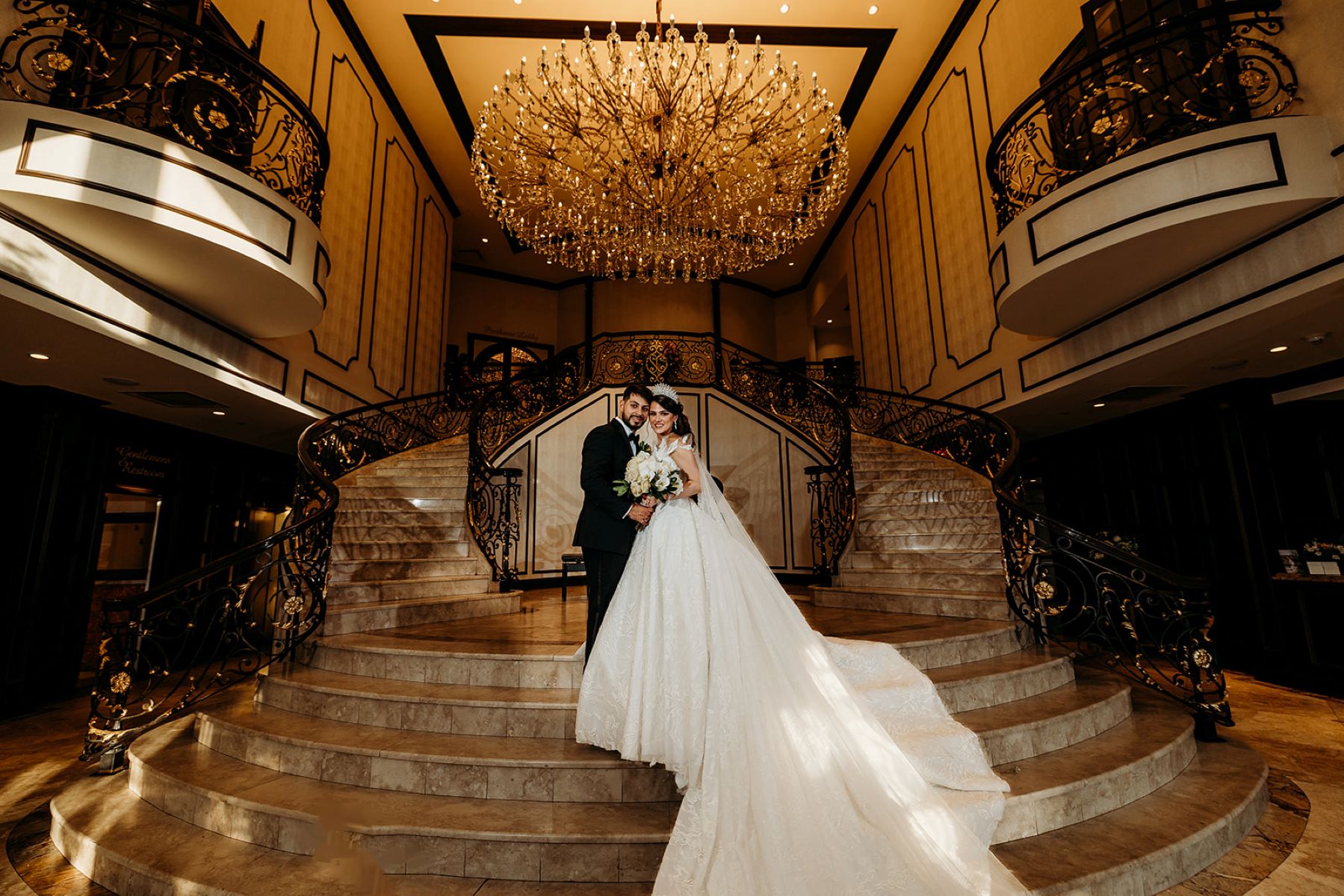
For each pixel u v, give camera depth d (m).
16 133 3.31
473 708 2.84
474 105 8.36
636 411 2.73
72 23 3.60
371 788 2.59
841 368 11.42
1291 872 2.33
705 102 5.72
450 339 11.85
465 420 9.43
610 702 2.49
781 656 2.30
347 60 7.12
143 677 5.86
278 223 4.34
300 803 2.43
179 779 2.72
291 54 6.03
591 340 8.90
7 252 3.42
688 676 2.24
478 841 2.17
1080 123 5.52
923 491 6.34
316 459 6.25
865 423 9.23
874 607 4.86
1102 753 2.87
